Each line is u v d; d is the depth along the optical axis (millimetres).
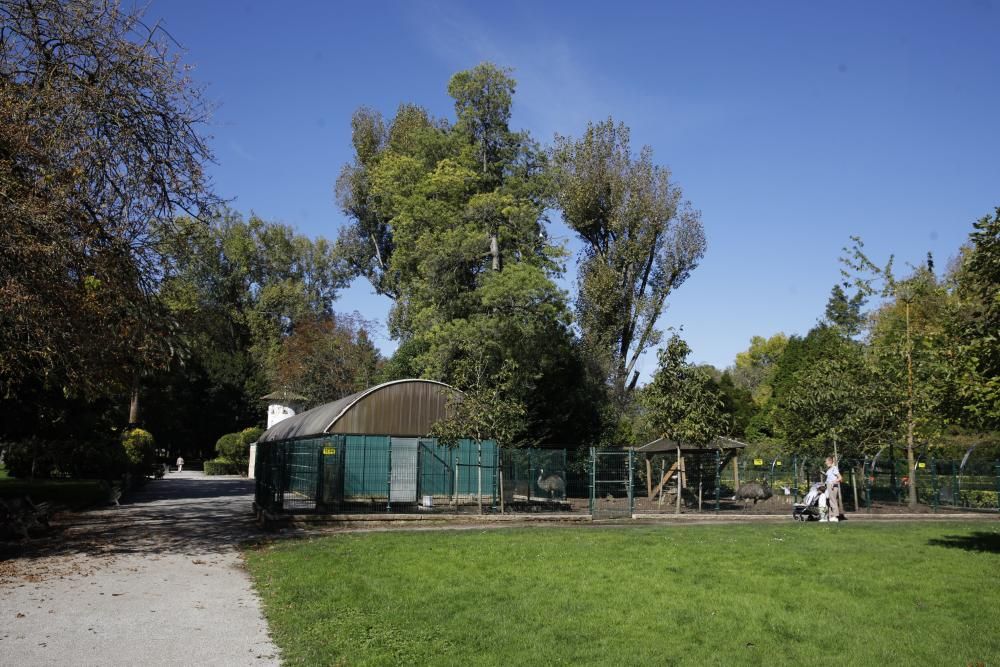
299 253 81938
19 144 13625
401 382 28422
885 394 28656
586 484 34062
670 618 9180
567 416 39531
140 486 40000
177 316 18203
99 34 15500
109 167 15500
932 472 31328
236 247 75625
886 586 11297
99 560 13961
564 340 37375
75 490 31172
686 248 47875
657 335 47562
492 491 28500
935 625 8984
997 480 30531
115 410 31562
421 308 39000
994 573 12445
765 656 7695
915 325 33250
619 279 47625
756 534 18219
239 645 8109
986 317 14500
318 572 12320
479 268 39594
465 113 42250
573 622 8961
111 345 15859
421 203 40344
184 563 13727
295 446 25641
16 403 21766
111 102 15555
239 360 74812
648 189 47375
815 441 30031
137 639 8336
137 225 16109
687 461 29938
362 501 25625
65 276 14477
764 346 100312
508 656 7613
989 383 13727
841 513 23938
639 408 45156
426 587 11023
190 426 73438
